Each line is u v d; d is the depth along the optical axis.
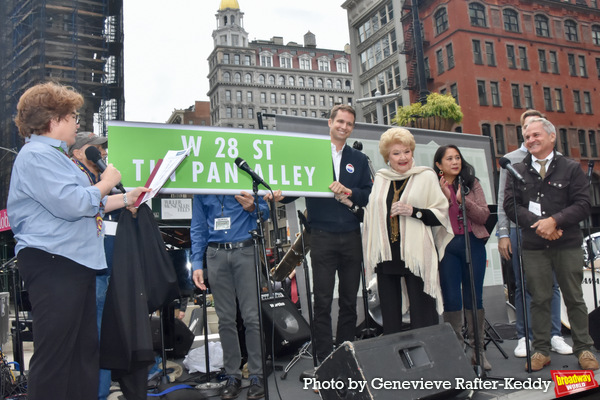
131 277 2.26
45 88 2.10
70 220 1.99
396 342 2.29
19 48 28.31
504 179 3.87
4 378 3.51
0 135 26.19
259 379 2.87
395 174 3.11
